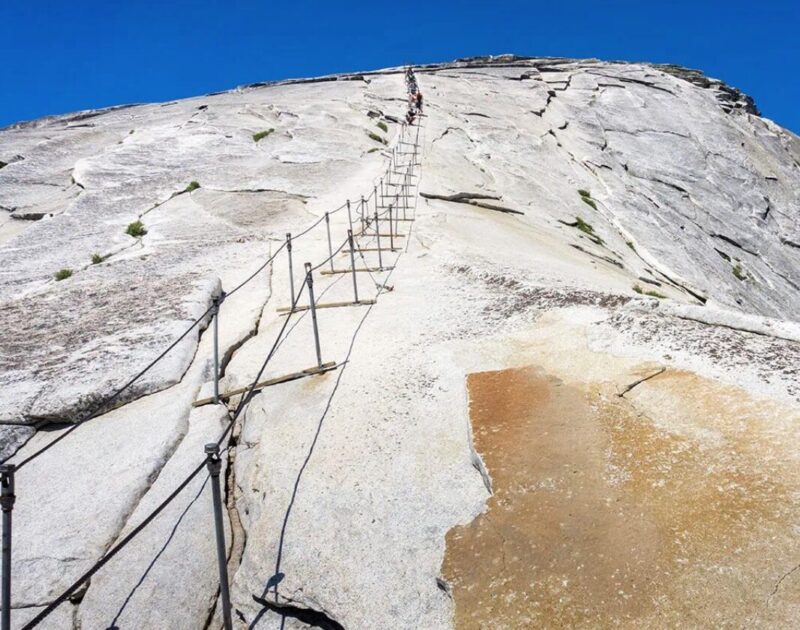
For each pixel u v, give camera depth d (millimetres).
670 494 5484
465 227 20578
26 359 9922
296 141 31875
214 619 5660
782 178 47219
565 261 20281
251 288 13633
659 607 4574
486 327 9664
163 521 6637
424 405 7691
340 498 6375
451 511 5969
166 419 8172
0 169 28734
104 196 24328
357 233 18609
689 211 38562
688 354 7406
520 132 39969
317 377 8852
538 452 6348
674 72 62312
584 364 7781
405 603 5203
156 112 41219
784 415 5953
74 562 6145
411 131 36312
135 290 13281
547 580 5008
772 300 33625
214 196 24125
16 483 7324
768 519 4973
